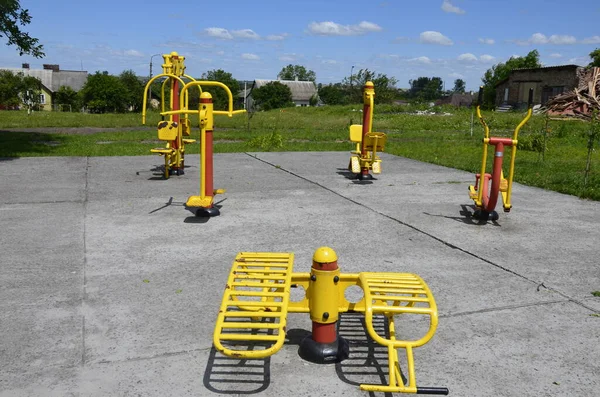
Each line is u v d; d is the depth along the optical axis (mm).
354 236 5914
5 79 59906
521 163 12195
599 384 3016
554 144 17406
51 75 78875
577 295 4281
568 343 3488
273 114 35906
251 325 2879
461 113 37062
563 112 32156
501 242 5742
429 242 5715
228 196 8031
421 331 3650
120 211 6973
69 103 71438
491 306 4051
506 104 48875
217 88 63562
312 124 26562
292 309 3314
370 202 7691
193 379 3033
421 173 10438
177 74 9469
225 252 5305
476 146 16547
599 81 36562
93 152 13312
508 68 64125
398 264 4988
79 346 3387
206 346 3408
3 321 3723
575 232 6164
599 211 7230
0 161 11484
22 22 14930
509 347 3430
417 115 35188
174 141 9641
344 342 3342
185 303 4051
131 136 18969
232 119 29297
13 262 4941
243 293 3145
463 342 3490
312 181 9391
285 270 3475
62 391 2900
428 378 3068
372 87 9250
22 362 3191
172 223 6398
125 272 4711
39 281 4473
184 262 4988
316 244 5598
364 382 3027
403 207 7371
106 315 3836
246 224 6387
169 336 3531
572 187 8734
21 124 24688
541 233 6113
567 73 43000
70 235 5840
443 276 4680
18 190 8297
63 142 16531
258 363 3217
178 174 9844
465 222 6570
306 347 3283
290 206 7379
